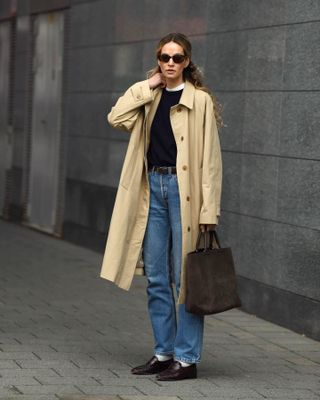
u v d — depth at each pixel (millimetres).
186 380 8453
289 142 10773
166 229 8516
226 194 12070
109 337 10055
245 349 9789
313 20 10367
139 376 8516
